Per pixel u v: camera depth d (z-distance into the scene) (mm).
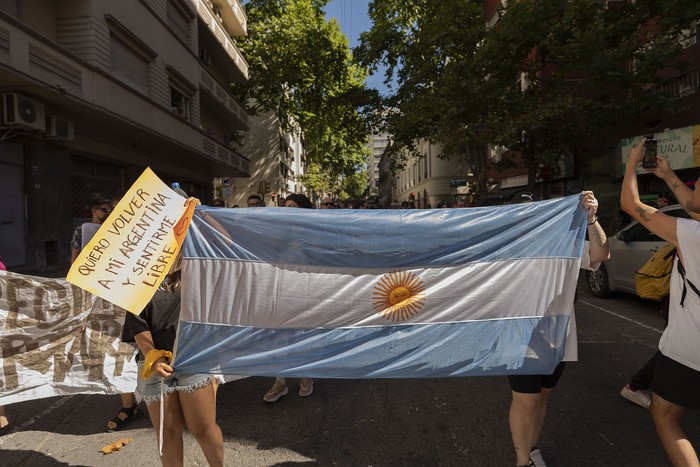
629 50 11383
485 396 3818
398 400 3771
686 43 12273
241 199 34656
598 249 2592
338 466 2812
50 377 3322
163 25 15320
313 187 44156
